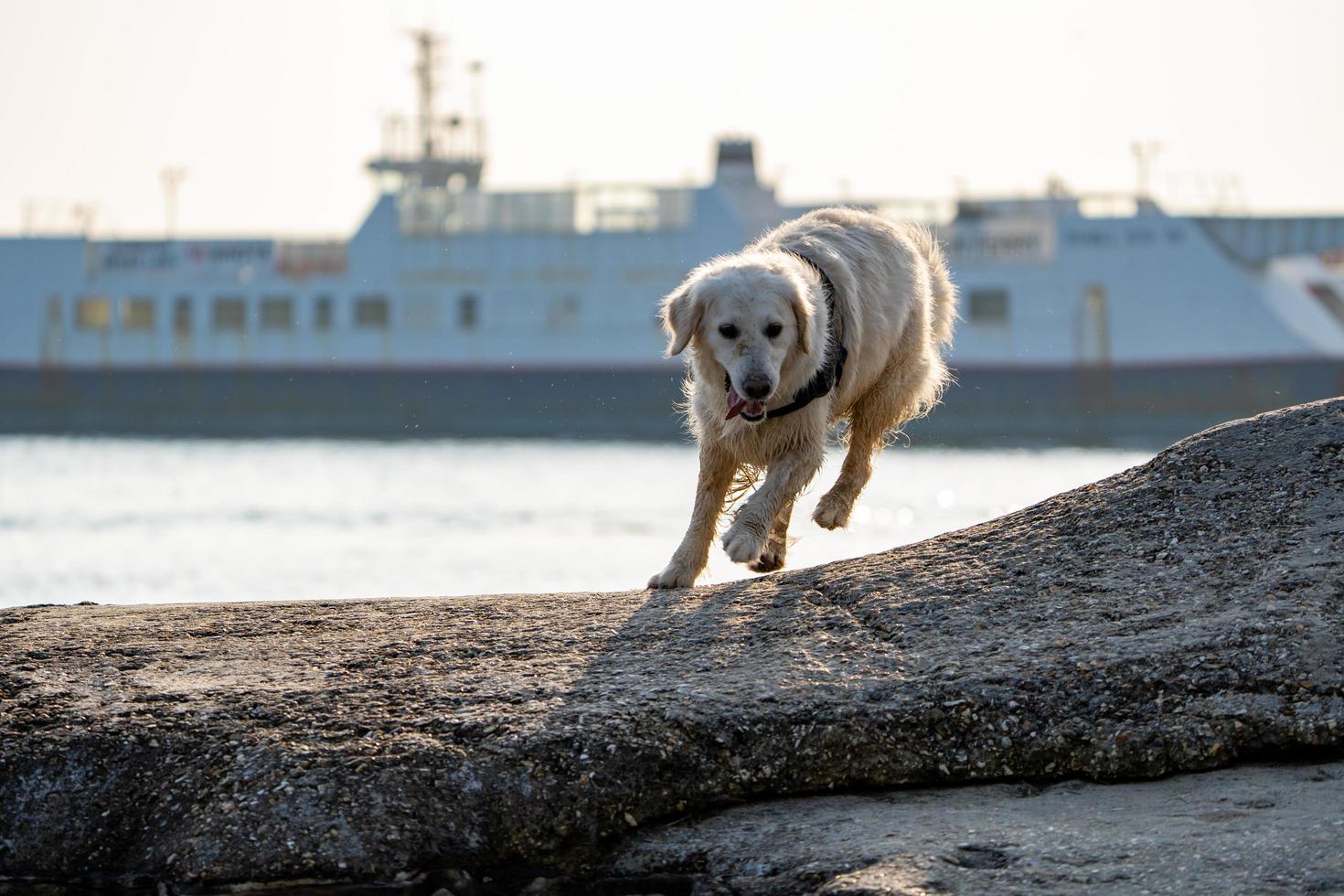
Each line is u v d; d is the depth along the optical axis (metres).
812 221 12.39
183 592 26.52
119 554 32.53
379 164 141.50
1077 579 8.87
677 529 37.72
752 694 8.03
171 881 7.46
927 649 8.35
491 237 107.81
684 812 7.76
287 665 8.78
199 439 98.94
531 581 27.55
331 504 45.75
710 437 11.33
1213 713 7.61
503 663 8.66
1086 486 10.09
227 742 7.92
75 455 77.12
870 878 6.59
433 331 108.25
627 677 8.34
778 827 7.46
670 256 106.12
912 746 7.79
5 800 7.86
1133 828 6.86
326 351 109.62
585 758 7.70
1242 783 7.32
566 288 107.25
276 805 7.57
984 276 105.06
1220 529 9.05
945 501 45.59
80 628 9.65
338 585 27.20
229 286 110.94
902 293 12.29
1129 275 103.75
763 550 11.52
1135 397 103.75
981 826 7.09
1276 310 102.25
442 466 66.25
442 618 9.58
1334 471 9.29
